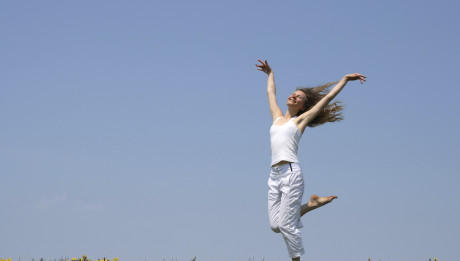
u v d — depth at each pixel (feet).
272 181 21.30
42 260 26.11
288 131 21.02
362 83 21.44
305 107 22.45
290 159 20.68
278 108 22.97
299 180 20.62
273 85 23.63
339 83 21.49
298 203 20.72
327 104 21.52
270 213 21.26
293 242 20.53
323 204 21.68
